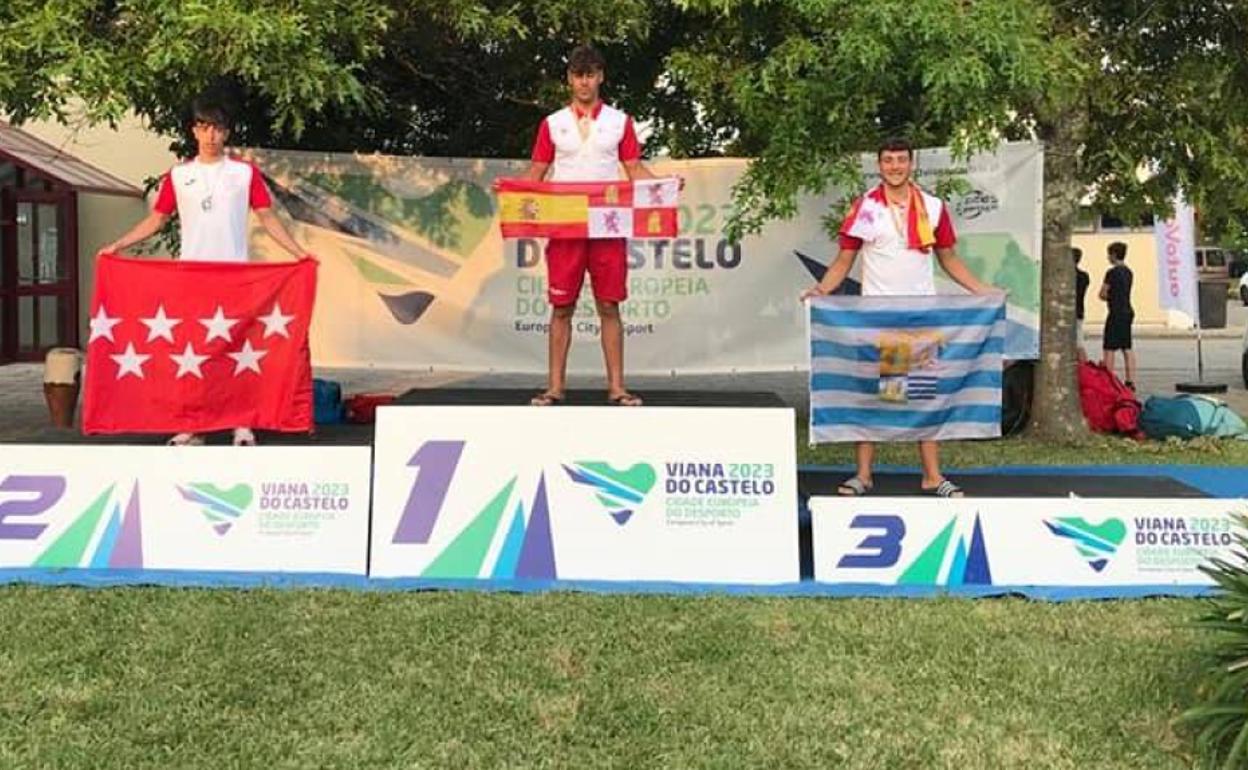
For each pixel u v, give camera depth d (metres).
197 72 6.75
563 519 5.80
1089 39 9.12
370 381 14.07
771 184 7.85
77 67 6.42
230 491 5.88
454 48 9.33
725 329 9.90
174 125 9.30
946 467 8.43
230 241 6.25
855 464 8.45
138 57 6.70
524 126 10.41
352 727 4.05
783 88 7.55
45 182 16.25
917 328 6.00
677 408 5.85
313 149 10.57
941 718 4.16
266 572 5.75
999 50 6.49
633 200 6.29
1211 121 9.84
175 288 6.12
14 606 5.25
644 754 3.87
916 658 4.72
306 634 4.92
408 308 9.98
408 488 5.84
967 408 6.04
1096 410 10.23
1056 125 9.60
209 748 3.88
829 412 6.03
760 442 5.82
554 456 5.83
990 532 5.75
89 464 5.91
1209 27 9.66
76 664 4.58
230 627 5.00
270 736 3.97
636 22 8.11
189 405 6.12
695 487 5.79
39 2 6.73
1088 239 26.12
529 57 9.55
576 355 9.93
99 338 6.08
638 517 5.78
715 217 9.80
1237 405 13.18
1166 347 21.06
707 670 4.59
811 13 6.92
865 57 6.52
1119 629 5.08
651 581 5.70
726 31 8.38
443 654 4.72
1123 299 14.11
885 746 3.93
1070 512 5.77
